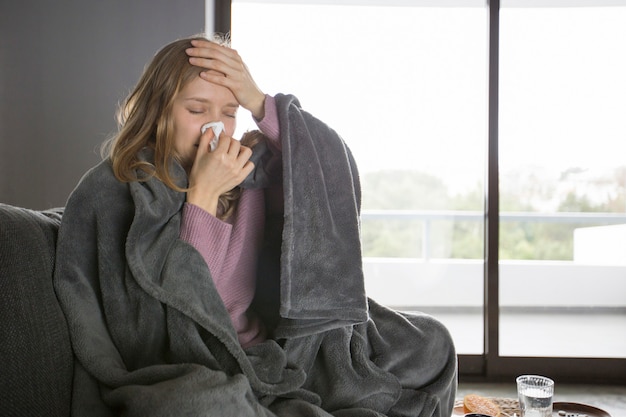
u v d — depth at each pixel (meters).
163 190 1.20
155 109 1.25
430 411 1.34
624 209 3.03
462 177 3.08
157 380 1.04
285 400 1.20
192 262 1.15
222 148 1.20
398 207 3.12
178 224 1.20
